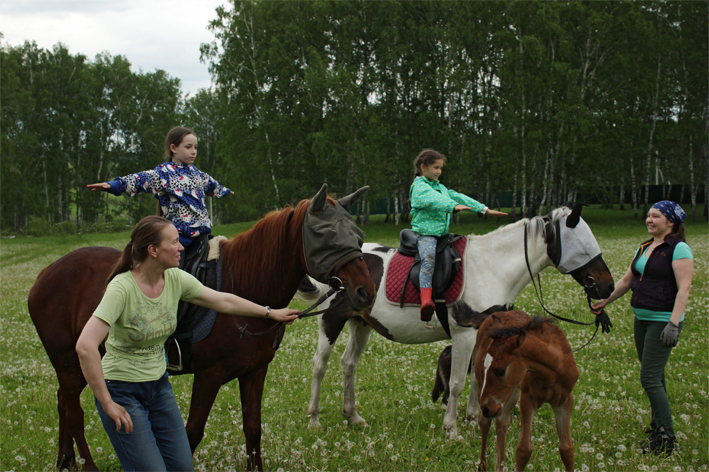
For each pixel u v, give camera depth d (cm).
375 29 3591
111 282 299
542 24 3397
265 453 437
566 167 3519
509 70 3441
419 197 521
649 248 473
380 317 539
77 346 277
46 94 4219
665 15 3588
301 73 3562
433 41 3641
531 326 375
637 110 3675
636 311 470
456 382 498
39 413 550
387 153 3684
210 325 375
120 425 285
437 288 516
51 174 4344
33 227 3956
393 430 509
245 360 384
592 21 3400
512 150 3481
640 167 4019
